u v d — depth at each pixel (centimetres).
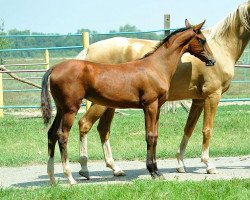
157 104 902
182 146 1017
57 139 870
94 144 1332
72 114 857
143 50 984
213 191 763
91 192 761
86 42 1580
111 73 879
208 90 988
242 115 1675
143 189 771
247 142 1325
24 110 2088
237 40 1009
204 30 1027
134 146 1288
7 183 923
